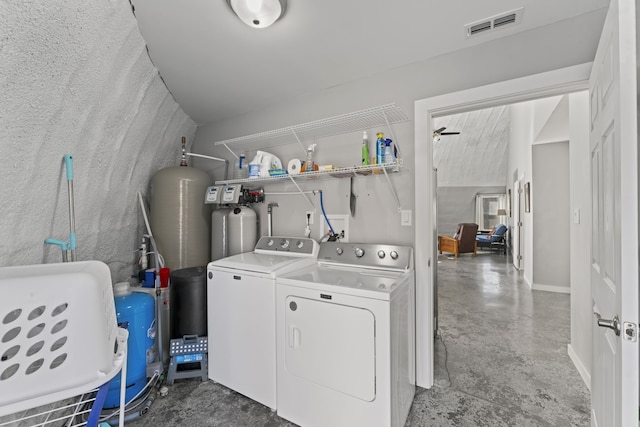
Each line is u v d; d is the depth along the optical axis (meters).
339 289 1.42
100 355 0.92
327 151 2.28
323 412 1.46
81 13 1.11
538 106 3.80
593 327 1.34
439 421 1.57
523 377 1.99
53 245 1.45
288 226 2.47
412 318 1.81
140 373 1.69
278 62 1.90
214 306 1.90
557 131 3.74
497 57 1.64
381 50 1.77
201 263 2.49
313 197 2.33
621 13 0.82
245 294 1.76
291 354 1.57
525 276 5.00
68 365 0.87
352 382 1.38
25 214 1.23
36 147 1.19
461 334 2.73
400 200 1.97
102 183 1.77
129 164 2.07
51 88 1.15
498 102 1.69
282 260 1.97
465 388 1.87
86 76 1.31
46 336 0.84
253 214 2.50
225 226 2.48
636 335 0.80
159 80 2.02
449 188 9.80
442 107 1.79
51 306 0.85
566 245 4.12
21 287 0.82
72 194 1.40
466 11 1.45
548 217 4.21
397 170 1.93
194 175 2.44
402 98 1.94
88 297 0.91
